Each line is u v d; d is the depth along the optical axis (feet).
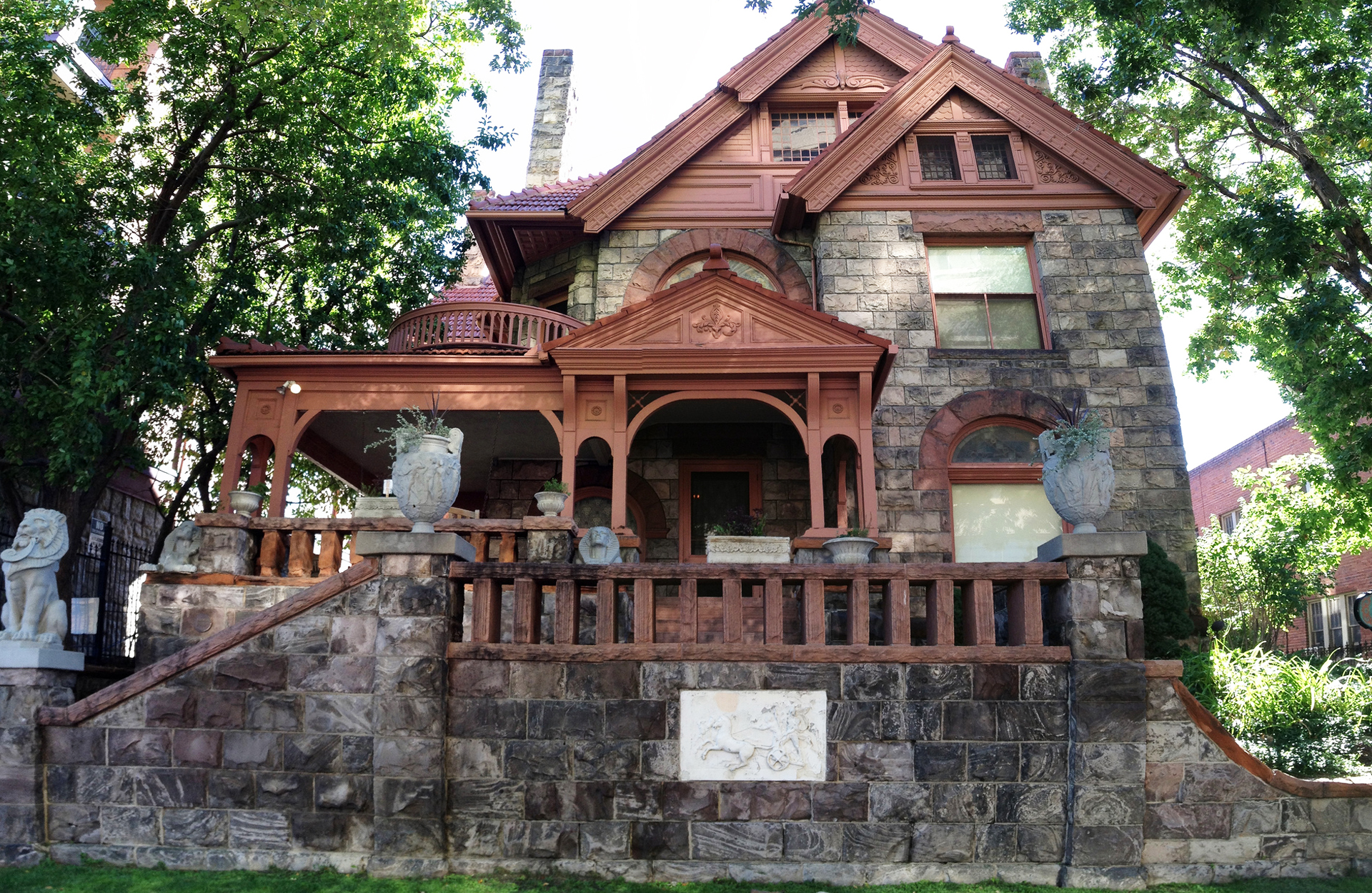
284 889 22.88
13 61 44.55
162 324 42.14
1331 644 90.22
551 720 25.09
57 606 26.86
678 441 52.90
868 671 25.32
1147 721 25.05
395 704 24.86
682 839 24.49
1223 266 65.00
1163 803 24.79
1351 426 55.47
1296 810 25.11
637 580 26.05
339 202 54.03
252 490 43.42
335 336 63.05
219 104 50.93
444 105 64.64
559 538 32.45
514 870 24.31
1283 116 59.00
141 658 33.06
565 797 24.75
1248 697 35.50
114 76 65.72
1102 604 25.32
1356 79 51.55
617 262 54.19
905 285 49.75
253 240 57.62
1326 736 32.22
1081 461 26.27
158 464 59.88
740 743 24.91
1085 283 49.42
